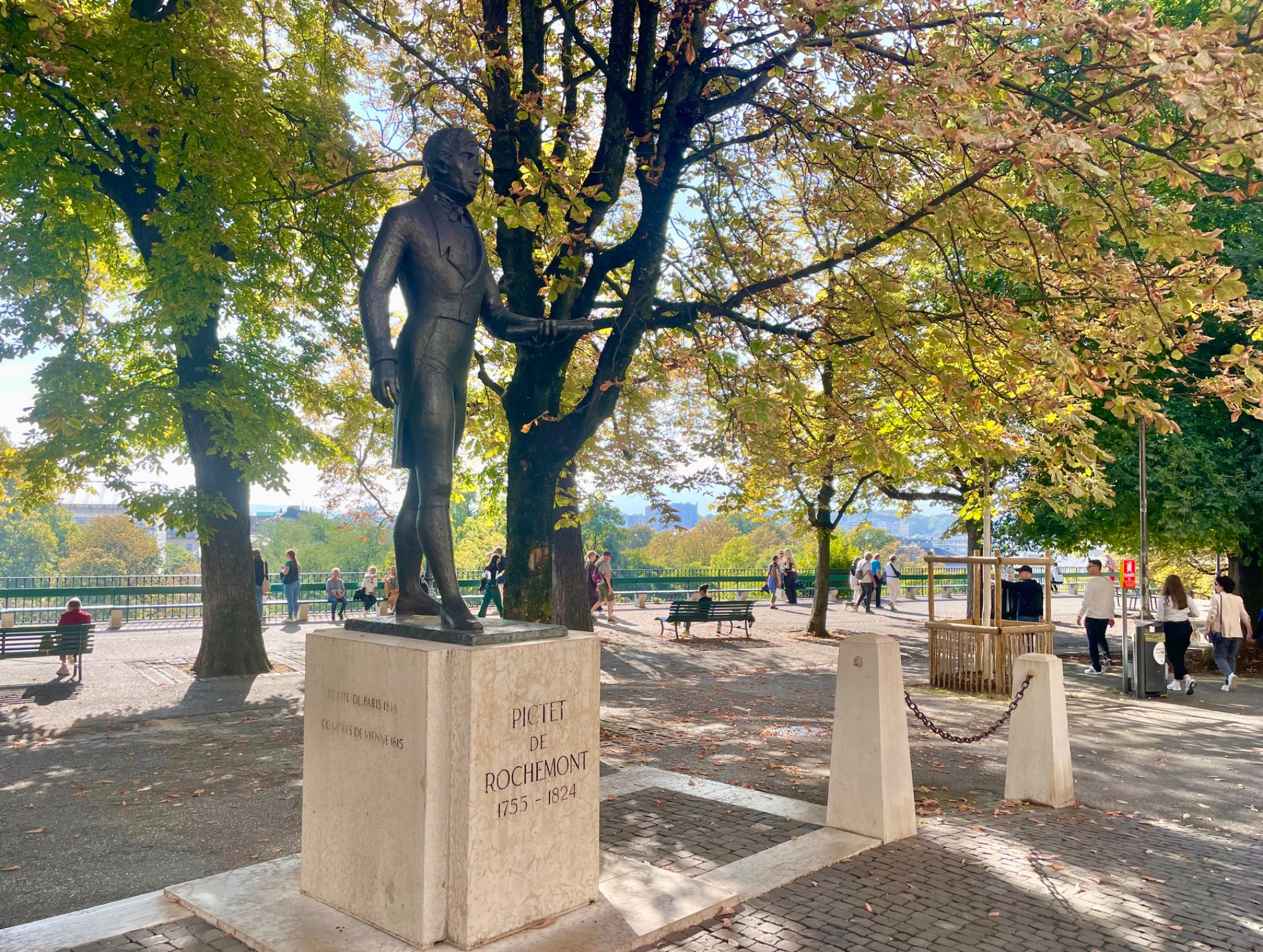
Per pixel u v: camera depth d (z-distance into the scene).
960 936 4.79
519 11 11.12
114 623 21.97
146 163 13.74
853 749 6.66
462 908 4.41
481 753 4.47
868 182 8.68
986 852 6.23
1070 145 4.92
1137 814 7.52
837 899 5.30
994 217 6.80
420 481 5.17
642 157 9.51
